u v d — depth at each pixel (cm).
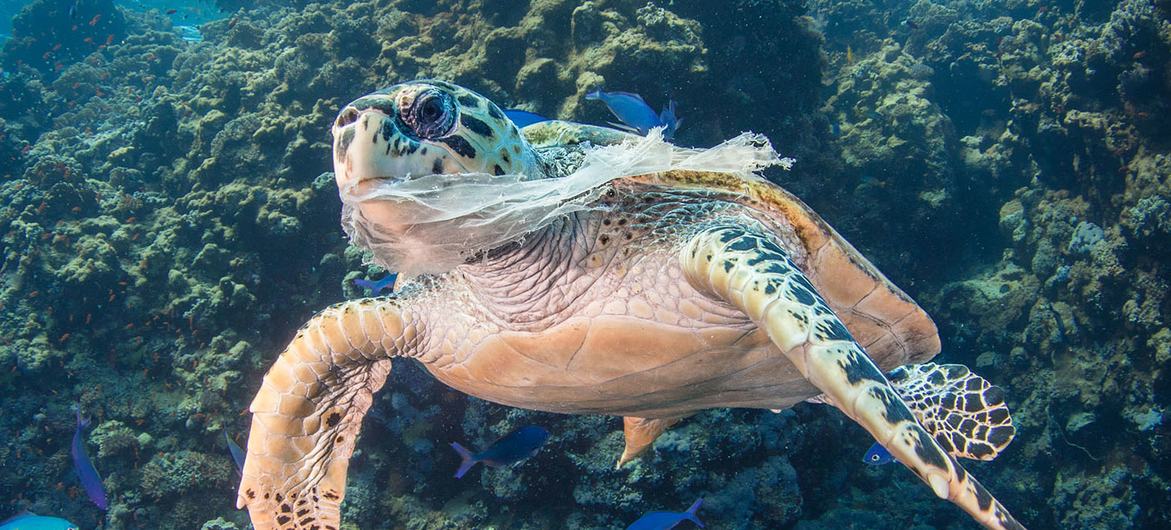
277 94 186
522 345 52
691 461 115
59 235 158
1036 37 245
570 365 52
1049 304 183
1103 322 167
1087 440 164
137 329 154
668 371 52
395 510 132
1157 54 157
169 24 475
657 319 48
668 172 48
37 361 143
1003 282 205
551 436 120
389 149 38
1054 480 171
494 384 57
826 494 151
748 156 50
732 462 119
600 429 120
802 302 36
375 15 209
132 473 137
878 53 285
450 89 43
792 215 48
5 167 205
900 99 236
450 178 40
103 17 405
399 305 56
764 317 36
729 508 115
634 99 107
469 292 52
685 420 118
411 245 42
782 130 194
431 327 56
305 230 163
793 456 140
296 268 164
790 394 62
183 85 267
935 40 279
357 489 131
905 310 53
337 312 55
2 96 284
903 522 153
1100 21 235
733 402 64
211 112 188
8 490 137
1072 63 179
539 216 43
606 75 157
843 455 161
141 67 341
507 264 47
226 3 380
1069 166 196
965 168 232
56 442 143
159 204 182
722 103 180
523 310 50
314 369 56
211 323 149
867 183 218
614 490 115
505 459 99
